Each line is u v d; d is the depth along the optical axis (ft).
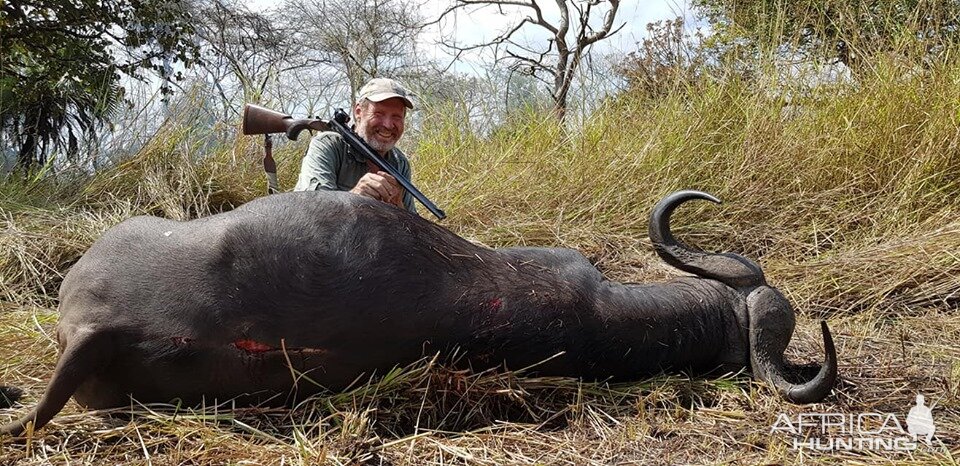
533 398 10.83
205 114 24.44
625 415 10.89
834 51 24.13
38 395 10.82
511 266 11.03
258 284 9.58
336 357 9.84
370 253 9.90
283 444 9.50
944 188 19.89
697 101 23.93
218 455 9.29
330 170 14.33
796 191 21.18
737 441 10.26
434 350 10.20
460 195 21.53
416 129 26.76
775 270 17.56
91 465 9.02
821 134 22.18
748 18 26.16
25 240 17.22
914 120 21.38
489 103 26.37
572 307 10.99
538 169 22.76
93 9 31.27
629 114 24.71
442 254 10.50
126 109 24.50
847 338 14.53
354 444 9.37
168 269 9.63
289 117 13.98
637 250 19.21
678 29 25.45
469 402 10.50
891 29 23.72
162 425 9.66
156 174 21.84
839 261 17.46
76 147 25.79
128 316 9.56
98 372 9.58
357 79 35.58
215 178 22.16
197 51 34.94
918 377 12.62
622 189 21.56
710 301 12.34
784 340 12.19
